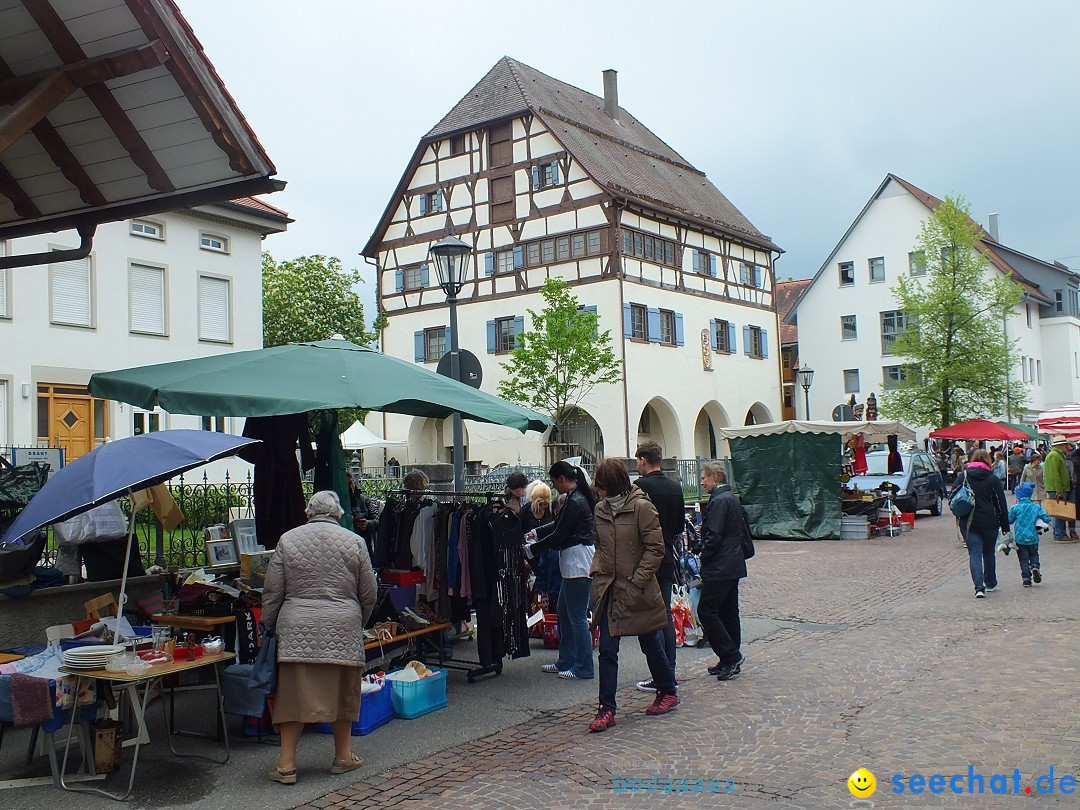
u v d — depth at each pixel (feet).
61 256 28.66
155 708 26.25
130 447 20.35
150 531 33.83
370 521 35.42
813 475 74.23
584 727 23.67
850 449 83.97
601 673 23.59
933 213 130.93
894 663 29.32
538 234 118.42
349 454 107.86
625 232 115.34
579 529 28.86
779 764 19.94
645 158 137.69
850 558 60.08
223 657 21.39
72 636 23.59
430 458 129.18
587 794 18.63
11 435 66.74
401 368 28.53
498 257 122.31
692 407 124.57
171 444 20.67
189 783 20.02
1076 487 68.80
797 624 37.55
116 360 73.41
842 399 165.37
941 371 124.57
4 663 22.11
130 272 74.74
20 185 27.17
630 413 112.57
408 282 130.11
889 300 160.97
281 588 20.29
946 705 23.94
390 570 29.35
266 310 122.72
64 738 23.32
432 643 29.78
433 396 26.81
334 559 20.48
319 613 20.06
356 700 20.62
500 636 29.37
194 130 24.56
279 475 29.07
